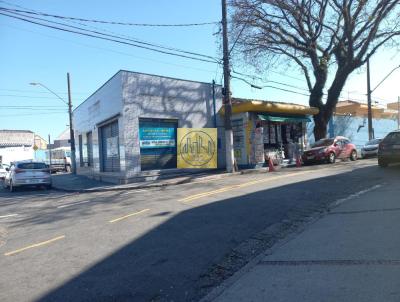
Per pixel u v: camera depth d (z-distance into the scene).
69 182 24.67
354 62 25.89
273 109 24.47
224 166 24.22
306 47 26.56
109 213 11.40
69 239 8.60
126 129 20.03
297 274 5.54
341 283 5.00
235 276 5.83
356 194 11.66
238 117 24.39
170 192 15.00
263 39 26.12
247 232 8.27
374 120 42.03
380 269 5.30
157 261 6.73
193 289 5.48
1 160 56.22
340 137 25.92
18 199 17.52
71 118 33.12
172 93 21.98
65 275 6.32
